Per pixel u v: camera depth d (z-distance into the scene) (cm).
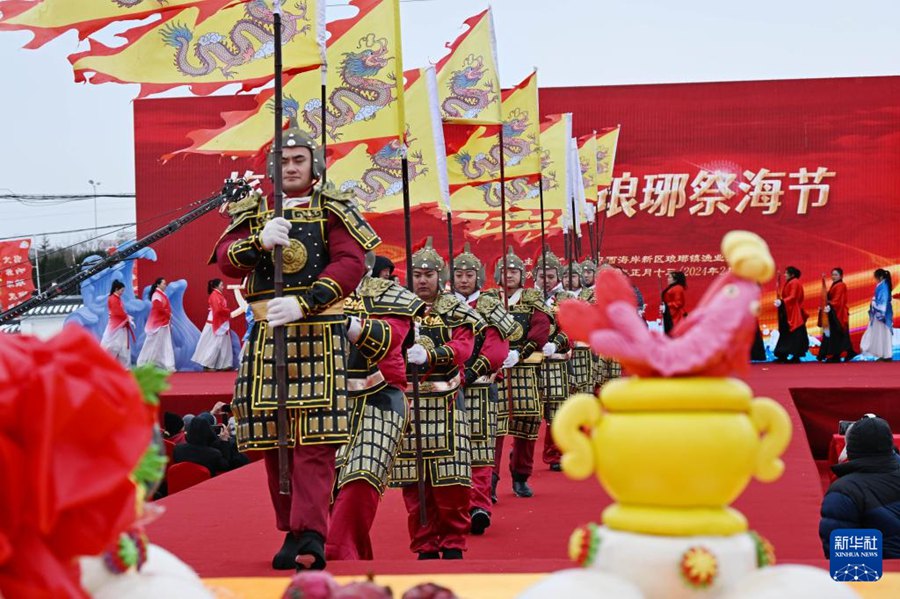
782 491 941
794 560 468
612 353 225
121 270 2341
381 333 619
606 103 2566
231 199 1571
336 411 525
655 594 222
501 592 332
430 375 756
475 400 884
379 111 763
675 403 221
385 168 920
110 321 2194
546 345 1279
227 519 754
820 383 1695
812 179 2530
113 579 217
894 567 423
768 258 228
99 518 188
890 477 566
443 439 748
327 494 525
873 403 1524
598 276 238
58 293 1309
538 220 1888
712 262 2552
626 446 221
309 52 622
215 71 589
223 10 589
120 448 183
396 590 342
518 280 1130
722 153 2547
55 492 177
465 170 1204
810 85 2525
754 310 226
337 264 529
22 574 184
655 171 2559
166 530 708
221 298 2422
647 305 2561
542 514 966
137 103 2531
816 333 2514
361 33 766
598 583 220
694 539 223
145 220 2375
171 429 1295
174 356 2444
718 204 2548
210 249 2536
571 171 1670
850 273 2525
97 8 564
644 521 224
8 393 177
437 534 751
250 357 538
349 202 545
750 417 227
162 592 220
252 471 1027
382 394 654
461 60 1123
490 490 943
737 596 221
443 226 2488
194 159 2531
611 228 2566
